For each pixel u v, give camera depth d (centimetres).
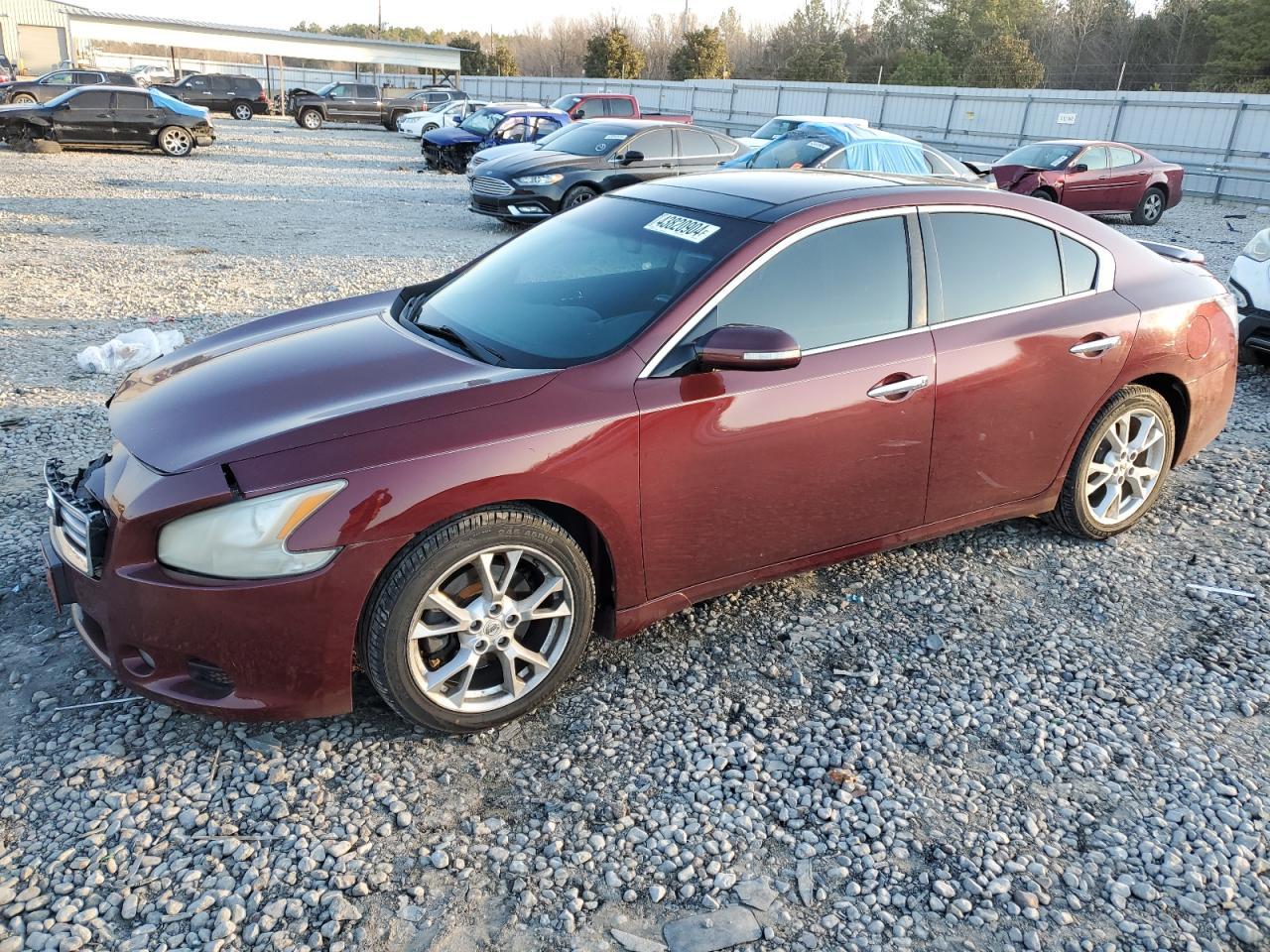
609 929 228
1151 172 1641
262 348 337
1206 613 382
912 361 344
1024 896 242
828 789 278
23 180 1590
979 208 374
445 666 282
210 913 228
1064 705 322
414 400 277
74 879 235
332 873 241
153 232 1181
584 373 293
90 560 264
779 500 329
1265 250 669
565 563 292
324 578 255
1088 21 5872
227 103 3547
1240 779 288
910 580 400
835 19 6962
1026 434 386
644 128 1372
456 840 254
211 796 264
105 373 625
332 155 2431
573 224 389
